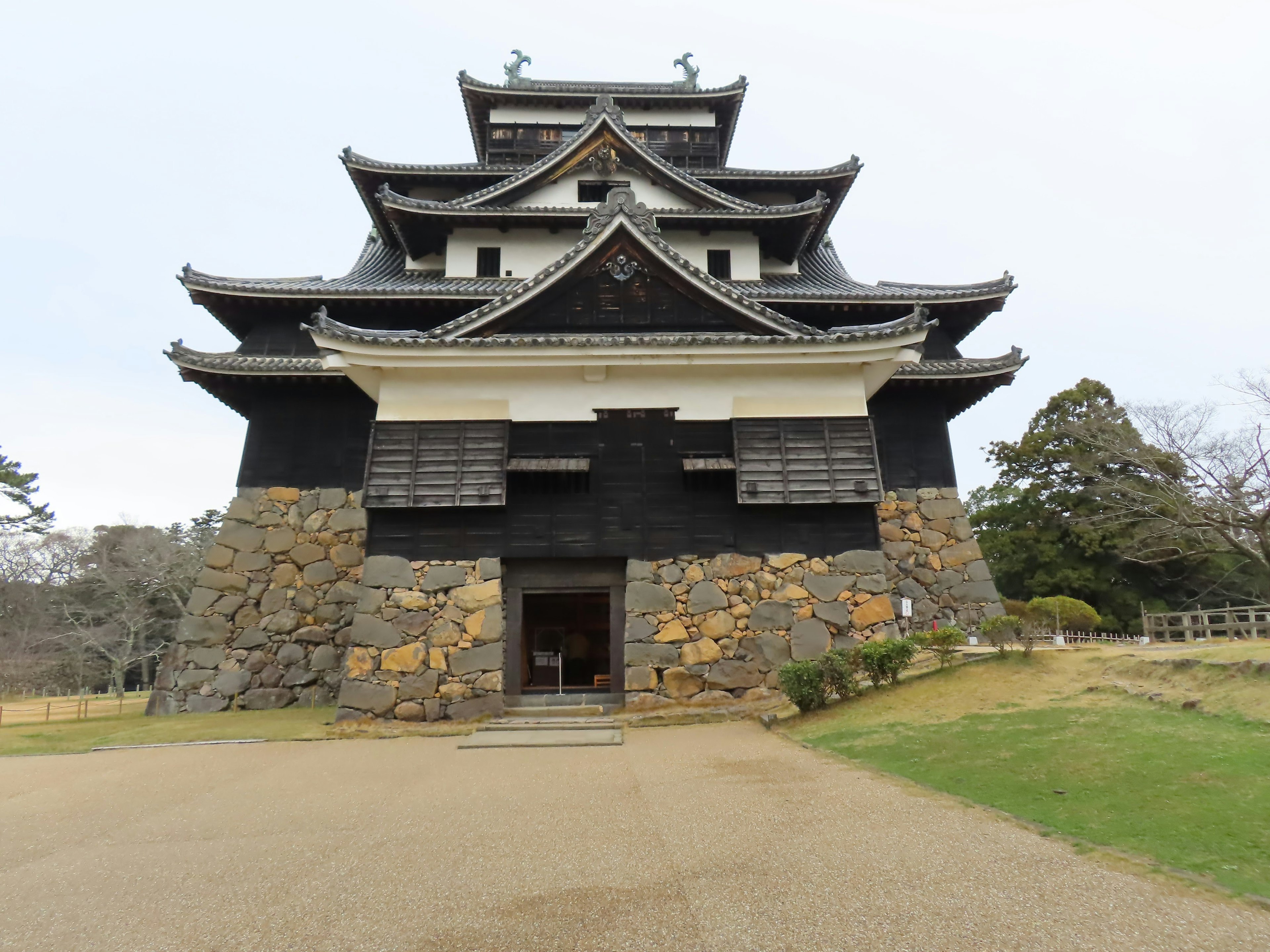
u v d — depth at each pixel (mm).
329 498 19359
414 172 24219
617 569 14883
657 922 4934
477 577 14352
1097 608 33406
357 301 19812
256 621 18625
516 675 14477
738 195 25953
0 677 40688
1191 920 4566
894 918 4820
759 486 14648
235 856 6676
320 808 8266
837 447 14977
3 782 10273
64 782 10141
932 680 12367
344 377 18984
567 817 7473
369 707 13711
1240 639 18109
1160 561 27969
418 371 14891
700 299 15773
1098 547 32812
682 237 22672
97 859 6730
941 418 20891
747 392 15250
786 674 12555
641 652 14109
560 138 29094
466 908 5301
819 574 14703
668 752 10719
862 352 14867
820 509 15000
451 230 22297
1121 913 4703
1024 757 8180
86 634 39344
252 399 19844
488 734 12359
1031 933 4539
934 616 19547
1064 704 10125
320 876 6051
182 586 42406
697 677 14078
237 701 18094
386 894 5625
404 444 14664
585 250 15594
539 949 4625
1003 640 13039
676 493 14891
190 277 19094
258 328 20359
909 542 20094
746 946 4543
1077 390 36375
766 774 8938
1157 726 8516
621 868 5973
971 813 6809
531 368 14961
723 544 14766
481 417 14898
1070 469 34188
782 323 15445
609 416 15109
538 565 14836
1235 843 5461
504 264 22141
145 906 5559
